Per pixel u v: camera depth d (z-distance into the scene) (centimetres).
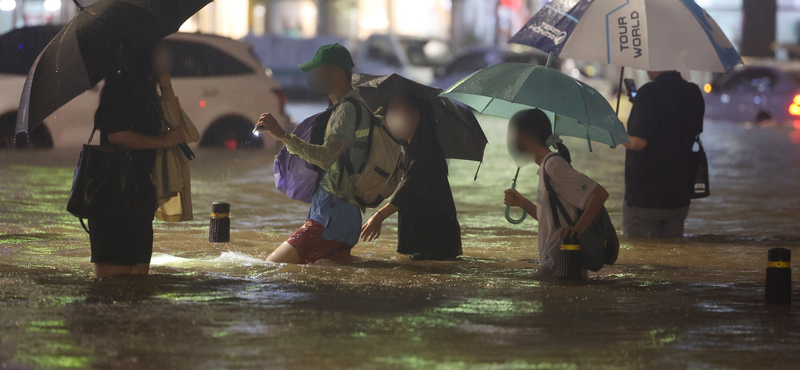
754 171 5281
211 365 1334
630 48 2388
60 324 1545
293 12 17412
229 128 5481
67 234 2680
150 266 2120
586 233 2083
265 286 1909
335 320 1617
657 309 1789
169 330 1521
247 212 3388
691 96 2944
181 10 1875
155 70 1875
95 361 1343
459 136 2427
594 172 5219
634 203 2980
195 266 2156
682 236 2998
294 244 2247
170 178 1934
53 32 5144
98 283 1870
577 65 10738
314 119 2244
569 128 2309
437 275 2112
